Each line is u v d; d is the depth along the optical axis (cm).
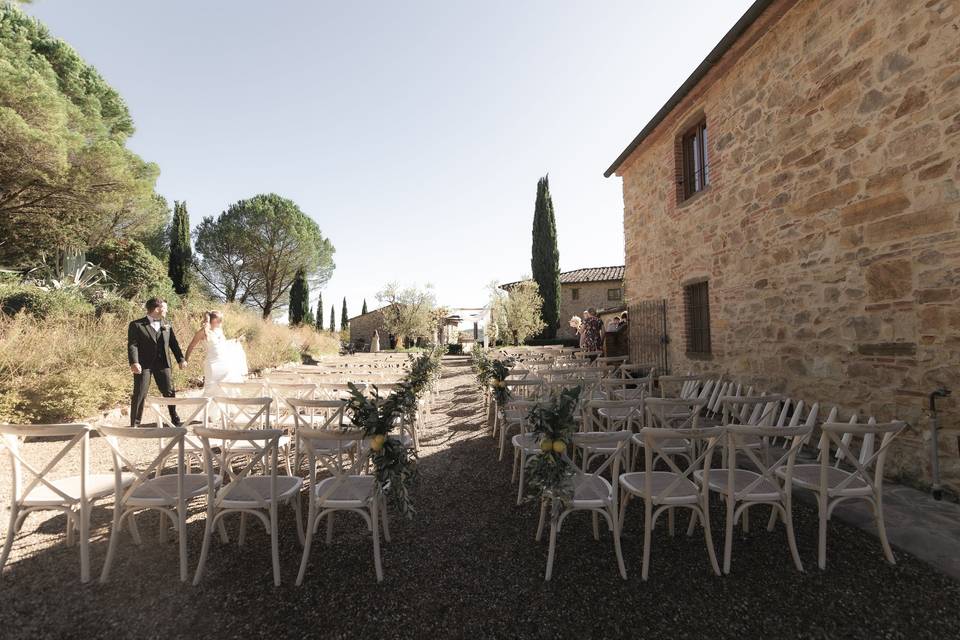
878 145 407
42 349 693
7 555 268
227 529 328
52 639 210
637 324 945
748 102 588
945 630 206
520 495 363
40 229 1291
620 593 241
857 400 431
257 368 1196
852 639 202
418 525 328
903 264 385
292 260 2953
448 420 696
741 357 607
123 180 1165
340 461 277
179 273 2344
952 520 312
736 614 221
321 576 262
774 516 306
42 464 468
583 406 396
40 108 1032
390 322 2862
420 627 216
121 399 686
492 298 2427
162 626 219
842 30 445
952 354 348
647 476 257
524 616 223
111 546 259
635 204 963
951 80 346
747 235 592
